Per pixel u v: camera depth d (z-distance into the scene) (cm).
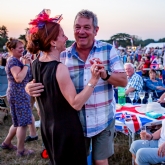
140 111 345
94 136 222
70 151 178
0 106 577
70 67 206
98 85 205
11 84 337
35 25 174
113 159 352
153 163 260
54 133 176
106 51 205
